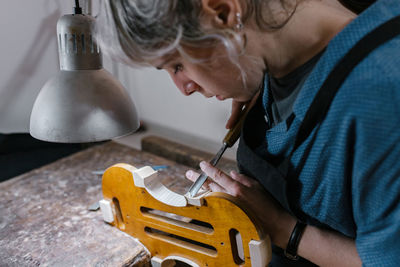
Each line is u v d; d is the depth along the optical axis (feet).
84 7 3.24
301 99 1.84
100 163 4.54
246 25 1.73
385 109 1.54
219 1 1.56
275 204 2.46
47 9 5.89
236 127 2.79
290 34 1.84
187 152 5.29
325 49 1.82
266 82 2.42
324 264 2.25
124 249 3.00
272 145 2.28
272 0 1.70
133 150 4.90
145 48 1.66
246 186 2.52
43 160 5.90
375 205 1.73
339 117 1.69
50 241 3.12
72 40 2.54
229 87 1.97
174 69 1.97
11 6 5.75
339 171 1.80
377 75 1.55
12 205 3.67
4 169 5.59
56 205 3.66
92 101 2.57
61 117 2.53
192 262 2.80
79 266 2.82
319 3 1.95
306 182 2.01
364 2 2.31
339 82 1.66
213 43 1.67
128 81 6.56
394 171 1.61
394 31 1.62
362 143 1.62
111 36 1.69
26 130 6.60
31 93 6.38
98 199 3.75
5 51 6.01
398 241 1.72
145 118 6.72
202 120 5.81
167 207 2.75
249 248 2.39
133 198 2.95
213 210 2.49
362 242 1.85
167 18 1.53
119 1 1.57
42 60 6.21
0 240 3.14
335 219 2.03
